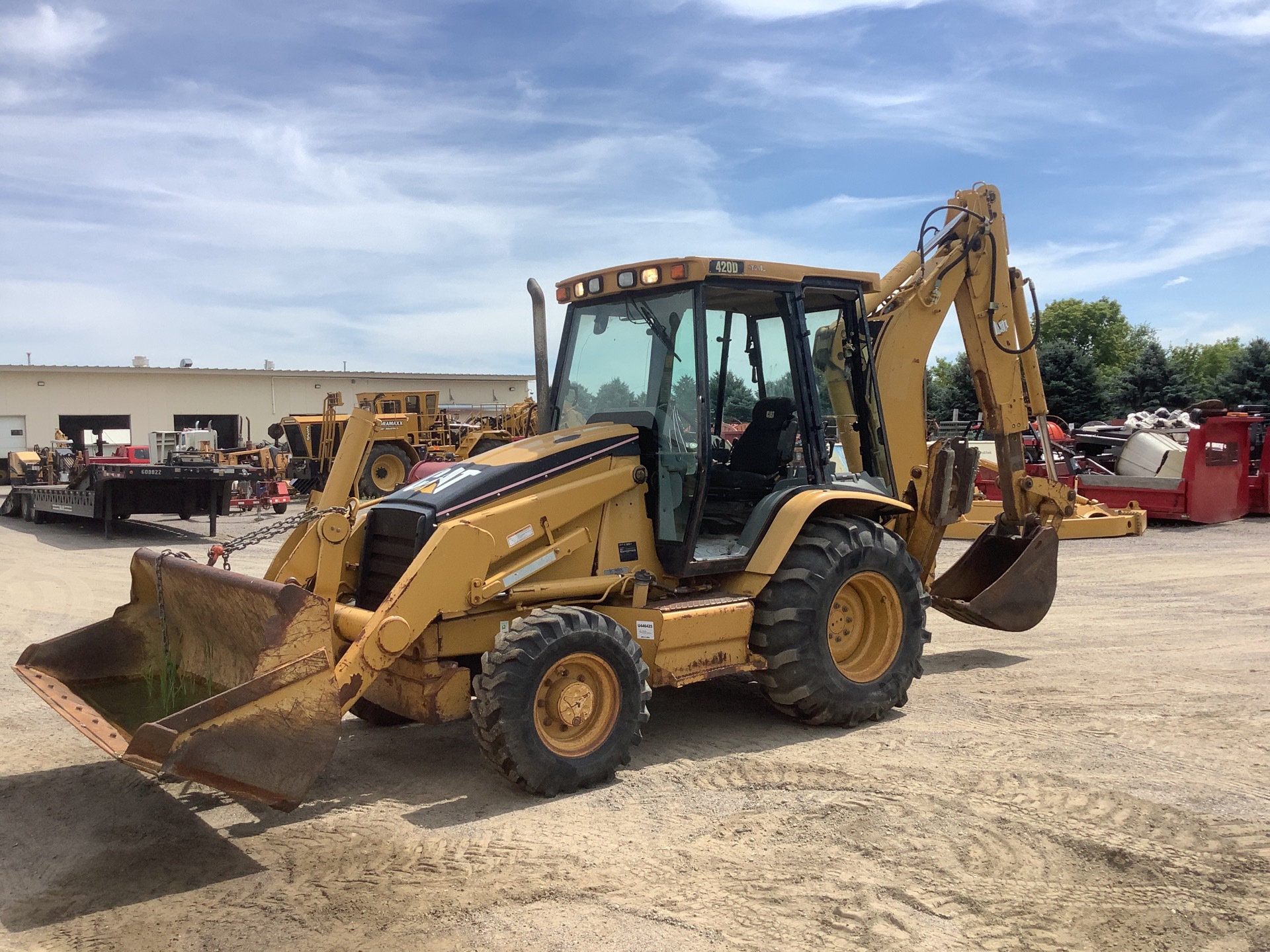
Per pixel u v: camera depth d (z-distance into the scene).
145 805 4.60
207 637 4.83
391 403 26.52
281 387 45.94
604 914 3.44
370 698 5.23
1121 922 3.31
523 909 3.49
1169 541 14.06
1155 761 4.96
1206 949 3.14
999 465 7.82
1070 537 14.25
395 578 5.13
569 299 6.06
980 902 3.48
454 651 4.83
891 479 6.31
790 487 5.84
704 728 5.75
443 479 5.30
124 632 5.29
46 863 3.97
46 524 19.30
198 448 24.09
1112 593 10.14
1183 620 8.68
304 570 5.16
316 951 3.22
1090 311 69.88
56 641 5.08
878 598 5.94
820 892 3.57
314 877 3.80
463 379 52.31
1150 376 35.31
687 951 3.18
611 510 5.39
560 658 4.60
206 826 4.34
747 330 6.05
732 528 5.92
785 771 4.92
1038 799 4.44
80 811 4.54
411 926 3.39
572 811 4.45
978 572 7.99
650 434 5.55
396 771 5.07
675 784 4.78
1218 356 70.44
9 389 39.59
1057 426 20.11
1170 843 3.94
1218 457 15.89
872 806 4.40
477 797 4.65
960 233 7.38
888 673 5.84
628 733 4.82
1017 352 7.66
